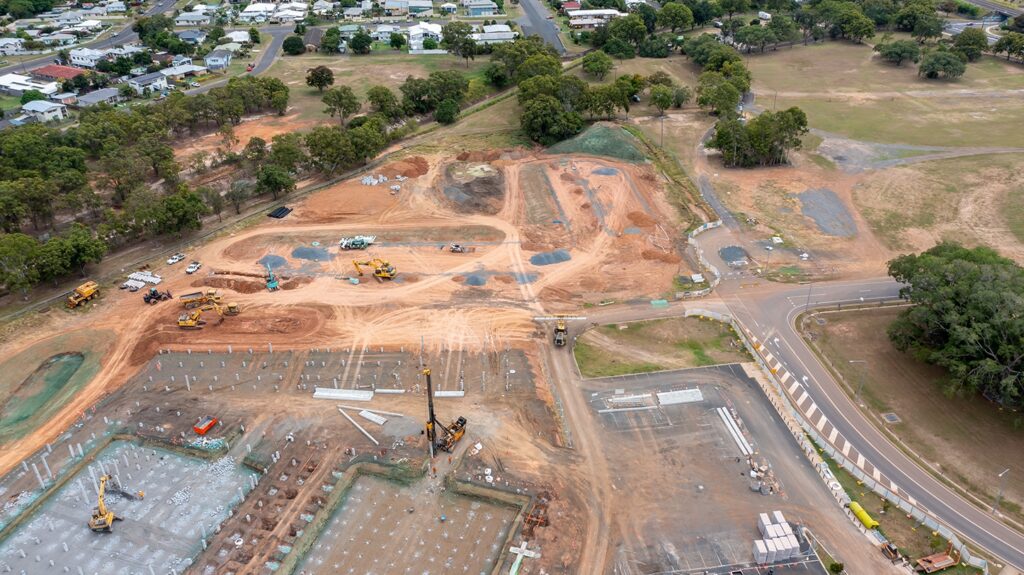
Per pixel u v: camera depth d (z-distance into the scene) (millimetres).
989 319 78188
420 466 75500
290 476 74500
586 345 96688
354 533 68188
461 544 67000
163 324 101375
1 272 102000
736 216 132125
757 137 149625
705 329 99688
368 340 97688
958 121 177500
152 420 83125
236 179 148375
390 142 170250
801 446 77812
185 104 176125
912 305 100938
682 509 70125
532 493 72000
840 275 112312
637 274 113312
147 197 124875
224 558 65188
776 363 92188
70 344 97375
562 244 122562
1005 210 131000
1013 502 70125
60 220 133000
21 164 138875
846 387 87312
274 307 105438
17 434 81250
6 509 70562
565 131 166125
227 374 91250
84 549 66500
